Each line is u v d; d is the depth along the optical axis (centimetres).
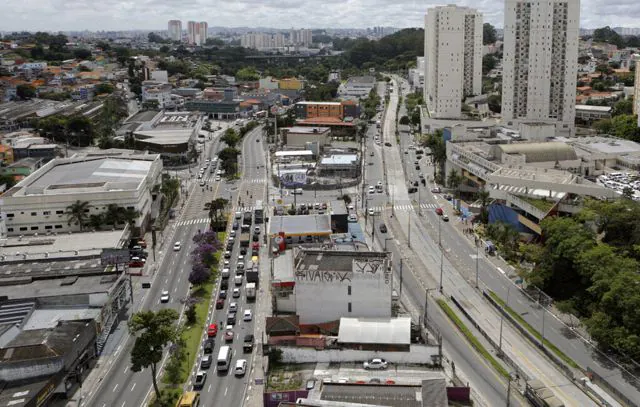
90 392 13650
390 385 12706
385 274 15638
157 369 14538
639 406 12462
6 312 15212
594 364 14175
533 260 19125
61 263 18550
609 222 19412
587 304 16588
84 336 14350
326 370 14162
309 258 16825
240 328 16350
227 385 13812
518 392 13400
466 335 15750
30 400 12088
